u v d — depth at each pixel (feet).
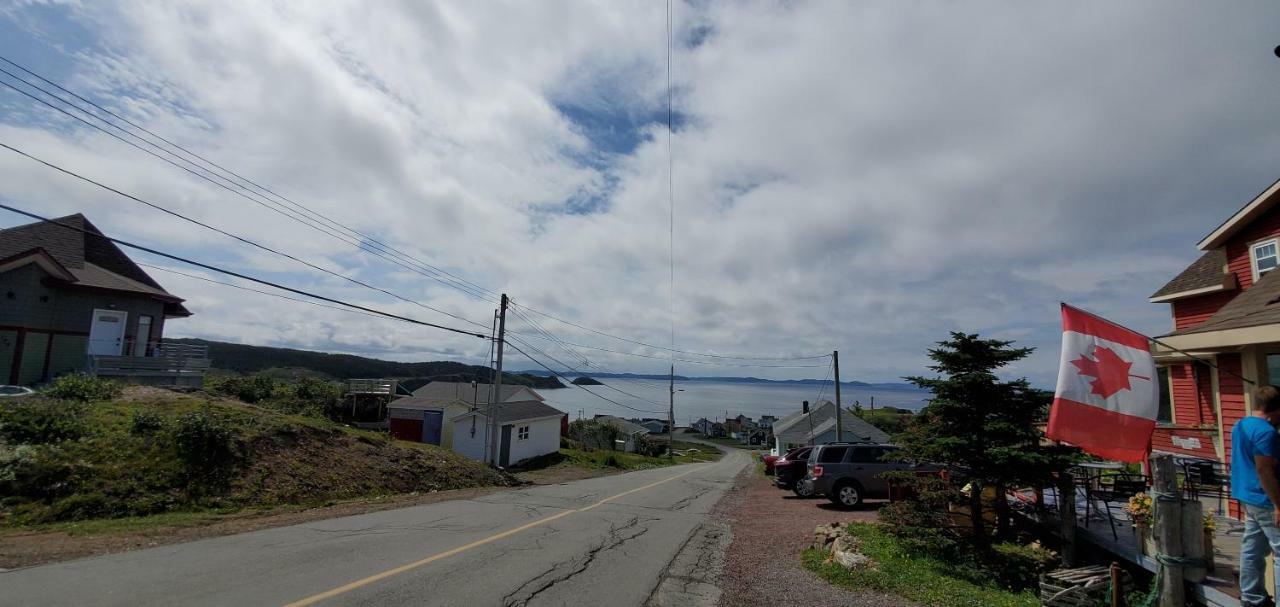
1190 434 42.86
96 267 80.18
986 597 22.36
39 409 41.93
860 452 54.44
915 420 30.32
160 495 38.37
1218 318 29.94
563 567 27.50
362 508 43.78
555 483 78.54
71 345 71.36
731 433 388.57
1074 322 22.88
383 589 22.29
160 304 83.76
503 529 36.83
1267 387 16.48
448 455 72.69
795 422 148.77
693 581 26.43
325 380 131.34
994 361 27.89
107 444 40.93
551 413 145.79
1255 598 16.08
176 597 20.26
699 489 74.79
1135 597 20.61
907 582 24.23
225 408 56.65
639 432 262.47
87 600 19.60
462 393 150.30
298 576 23.56
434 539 32.50
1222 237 42.98
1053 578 22.07
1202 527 19.52
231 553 27.27
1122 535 24.86
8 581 21.49
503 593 22.68
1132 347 22.50
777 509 53.06
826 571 26.96
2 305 64.75
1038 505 28.84
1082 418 21.90
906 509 28.91
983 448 26.94
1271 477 15.35
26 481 34.73
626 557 30.71
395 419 130.11
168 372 73.00
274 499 43.39
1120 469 31.42
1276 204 39.01
